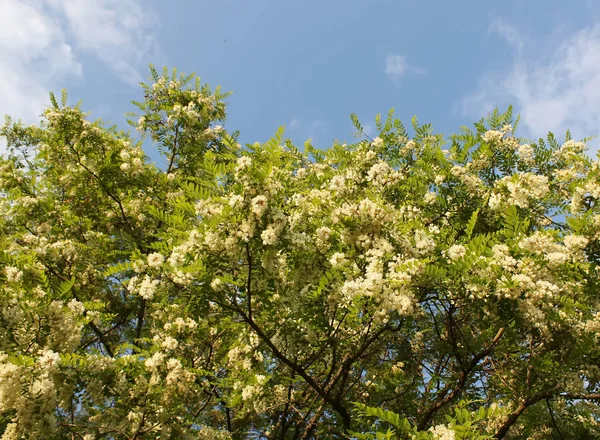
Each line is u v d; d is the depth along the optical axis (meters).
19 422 4.20
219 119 11.99
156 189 10.30
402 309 4.73
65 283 5.83
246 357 6.93
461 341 6.26
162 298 6.40
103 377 4.95
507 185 6.19
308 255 5.50
